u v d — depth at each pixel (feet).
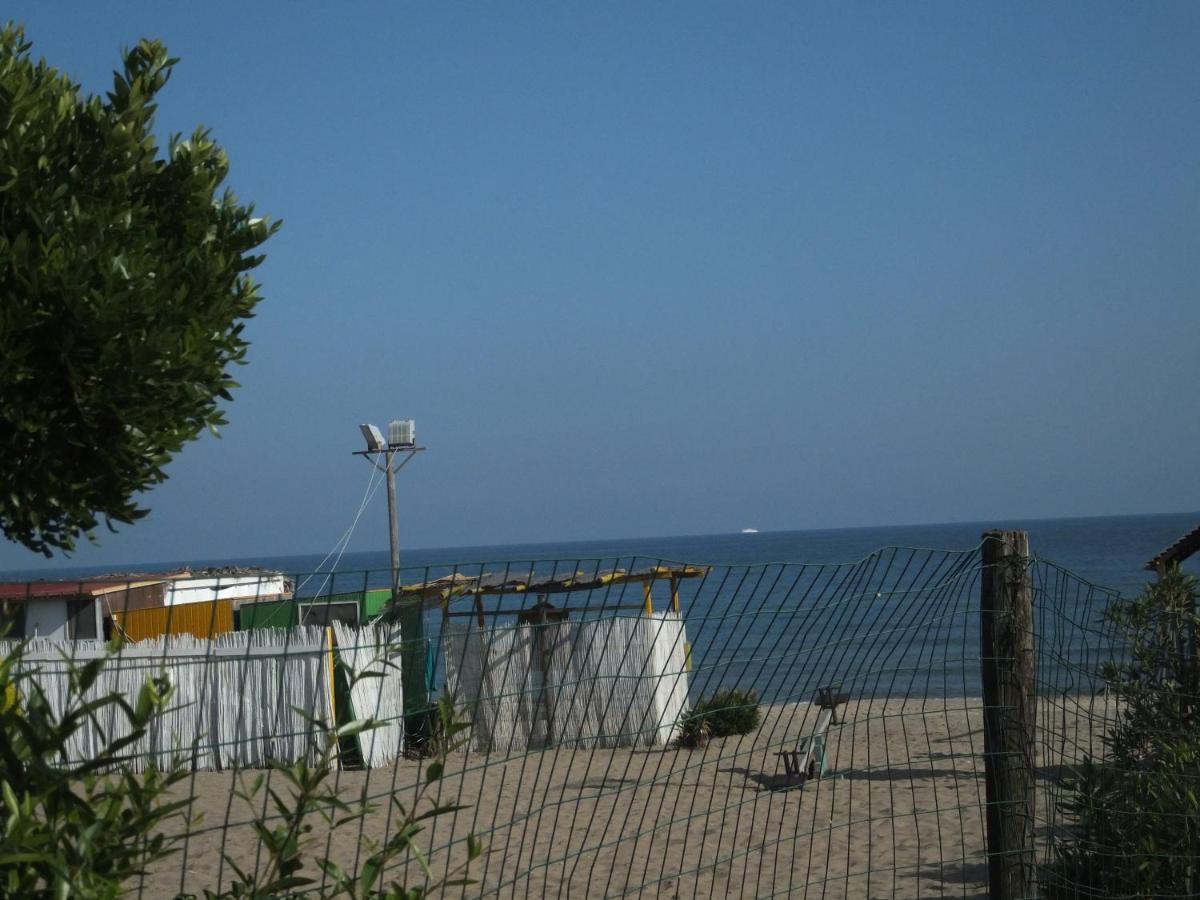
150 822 7.04
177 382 21.42
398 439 74.74
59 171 21.58
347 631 44.39
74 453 20.95
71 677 6.89
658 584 64.75
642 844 29.91
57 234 19.92
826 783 40.19
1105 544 475.31
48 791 6.47
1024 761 17.12
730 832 31.42
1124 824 18.93
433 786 35.91
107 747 6.90
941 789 38.81
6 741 6.53
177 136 24.20
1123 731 21.63
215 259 23.26
